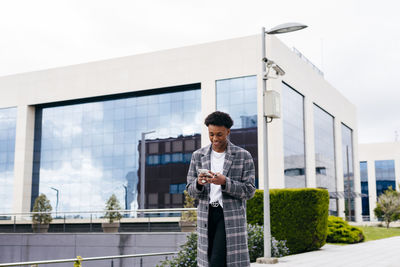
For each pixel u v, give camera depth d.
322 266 8.74
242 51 26.14
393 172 63.47
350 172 42.41
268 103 10.03
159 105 28.86
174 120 28.28
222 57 26.64
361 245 14.85
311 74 32.41
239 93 25.98
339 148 38.34
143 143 20.75
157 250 13.68
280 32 10.52
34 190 31.89
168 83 28.08
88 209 30.09
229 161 3.62
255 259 9.99
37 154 32.22
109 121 30.34
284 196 12.34
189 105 27.91
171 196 27.67
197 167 3.79
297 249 12.16
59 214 16.33
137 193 28.77
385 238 20.44
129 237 14.41
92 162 30.47
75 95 30.91
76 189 30.69
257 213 12.30
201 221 3.56
